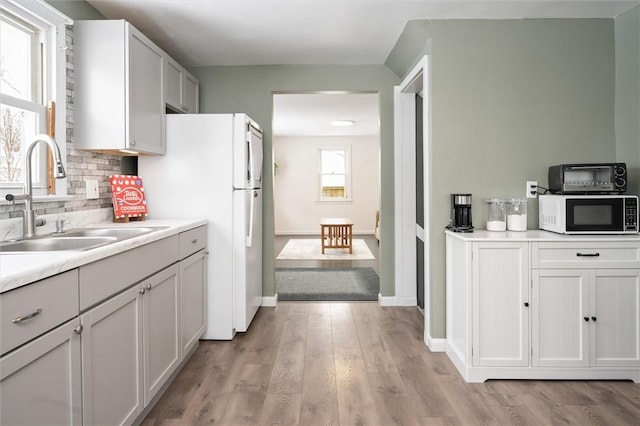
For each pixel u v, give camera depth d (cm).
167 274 219
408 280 390
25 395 113
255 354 274
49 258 131
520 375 237
